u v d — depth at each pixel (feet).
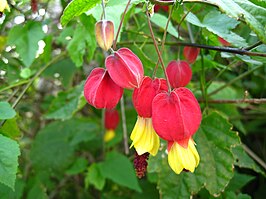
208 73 0.89
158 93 0.45
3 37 0.81
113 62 0.44
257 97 0.97
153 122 0.43
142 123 0.47
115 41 0.45
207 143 0.63
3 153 0.51
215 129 0.63
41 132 0.91
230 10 0.42
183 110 0.43
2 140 0.52
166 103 0.43
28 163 0.94
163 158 0.62
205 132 0.63
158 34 0.81
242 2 0.44
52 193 0.95
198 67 0.72
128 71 0.43
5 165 0.51
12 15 0.75
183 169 0.46
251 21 0.43
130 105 0.95
